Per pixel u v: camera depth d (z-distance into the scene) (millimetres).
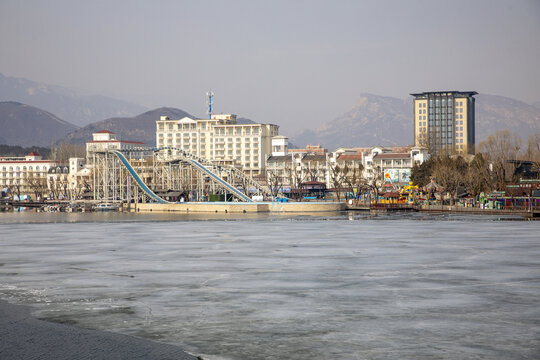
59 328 45562
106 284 61531
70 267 72938
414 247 92688
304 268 71375
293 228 134375
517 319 46719
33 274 67812
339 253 85438
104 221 169750
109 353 39969
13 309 51094
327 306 51438
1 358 39656
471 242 99688
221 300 53906
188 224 152875
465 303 52156
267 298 54625
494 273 67375
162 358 38781
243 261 77500
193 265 74125
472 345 40281
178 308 51062
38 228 139875
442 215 188500
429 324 45438
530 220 160000
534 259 78438
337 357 38250
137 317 48281
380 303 52375
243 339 42250
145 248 93062
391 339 41812
